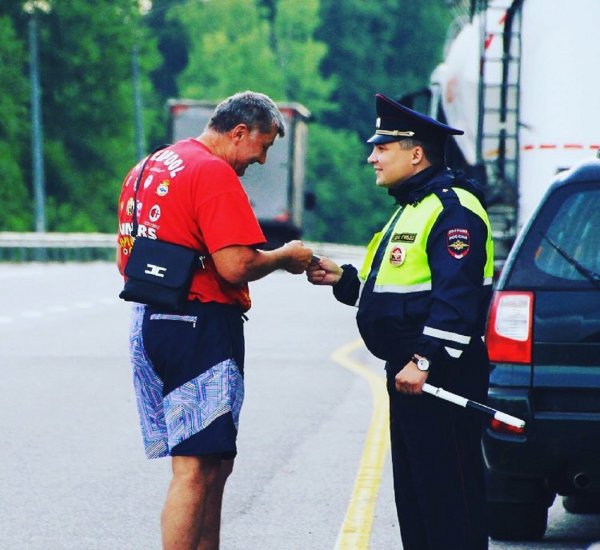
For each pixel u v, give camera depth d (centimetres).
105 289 8075
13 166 18100
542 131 4538
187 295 1702
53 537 2158
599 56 4491
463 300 1606
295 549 2097
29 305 6831
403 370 1625
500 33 4666
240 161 1767
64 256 12975
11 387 3822
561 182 2075
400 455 1697
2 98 18138
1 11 19000
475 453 1673
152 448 1759
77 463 2747
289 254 1742
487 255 1644
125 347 4884
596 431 1980
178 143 1759
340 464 2780
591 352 2000
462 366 1653
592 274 2019
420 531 1697
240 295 1733
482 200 1662
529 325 2019
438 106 5850
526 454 1997
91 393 3716
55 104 19362
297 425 3259
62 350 4775
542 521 2145
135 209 1734
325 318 6353
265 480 2620
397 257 1641
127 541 2136
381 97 1670
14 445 2936
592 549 2100
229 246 1684
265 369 4384
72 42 19225
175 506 1697
